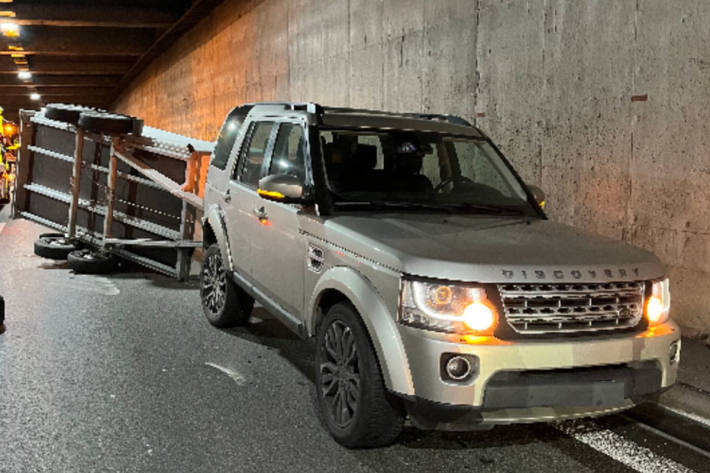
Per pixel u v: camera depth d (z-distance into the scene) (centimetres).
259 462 379
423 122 538
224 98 2225
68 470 363
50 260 1004
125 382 504
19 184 1034
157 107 3638
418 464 383
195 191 852
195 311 726
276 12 1658
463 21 891
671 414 440
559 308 353
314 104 515
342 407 401
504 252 368
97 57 3856
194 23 2559
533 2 754
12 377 507
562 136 719
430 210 466
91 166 940
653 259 397
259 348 597
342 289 395
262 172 551
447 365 337
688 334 595
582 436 428
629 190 641
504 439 421
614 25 648
